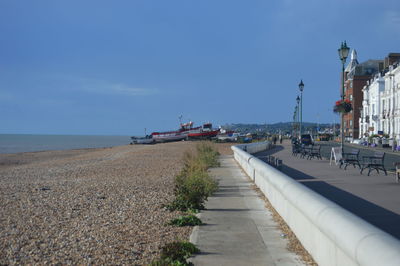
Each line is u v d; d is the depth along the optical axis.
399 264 3.21
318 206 5.70
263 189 12.82
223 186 14.81
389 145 52.88
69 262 6.13
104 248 6.87
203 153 26.67
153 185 15.84
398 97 60.53
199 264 5.95
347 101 25.33
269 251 6.57
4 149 83.75
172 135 101.75
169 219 9.23
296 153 35.38
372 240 3.87
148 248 6.87
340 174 19.34
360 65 92.56
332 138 110.44
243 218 9.11
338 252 4.92
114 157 39.31
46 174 22.64
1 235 7.96
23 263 6.15
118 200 12.19
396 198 12.13
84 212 10.33
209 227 8.27
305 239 6.60
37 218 9.64
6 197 13.22
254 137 98.88
